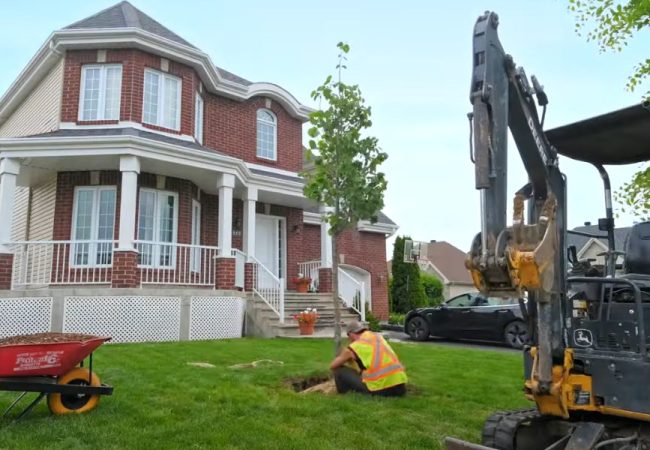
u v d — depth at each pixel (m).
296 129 19.53
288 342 11.84
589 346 4.11
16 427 5.01
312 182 8.10
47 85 15.86
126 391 6.43
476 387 7.50
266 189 16.11
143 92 14.62
